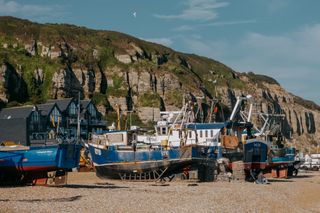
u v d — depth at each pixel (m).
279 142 80.44
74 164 39.62
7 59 165.12
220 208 30.59
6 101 149.38
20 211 24.69
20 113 124.75
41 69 168.25
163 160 53.41
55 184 39.44
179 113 66.38
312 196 45.94
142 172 53.94
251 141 62.41
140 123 168.00
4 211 24.41
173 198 33.78
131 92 183.12
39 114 126.94
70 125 137.50
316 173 93.75
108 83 184.75
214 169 56.50
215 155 57.28
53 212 24.98
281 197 41.59
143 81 185.50
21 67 164.88
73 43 193.38
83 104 148.38
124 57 197.25
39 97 161.75
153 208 28.59
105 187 41.50
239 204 33.38
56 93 164.50
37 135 121.31
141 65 193.50
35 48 181.00
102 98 175.62
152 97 178.38
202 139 63.62
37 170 38.91
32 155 38.81
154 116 172.12
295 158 84.25
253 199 36.97
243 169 59.38
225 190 42.03
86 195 32.97
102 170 55.09
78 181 49.84
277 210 33.16
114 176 54.81
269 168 71.62
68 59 181.38
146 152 54.06
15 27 190.25
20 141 116.25
